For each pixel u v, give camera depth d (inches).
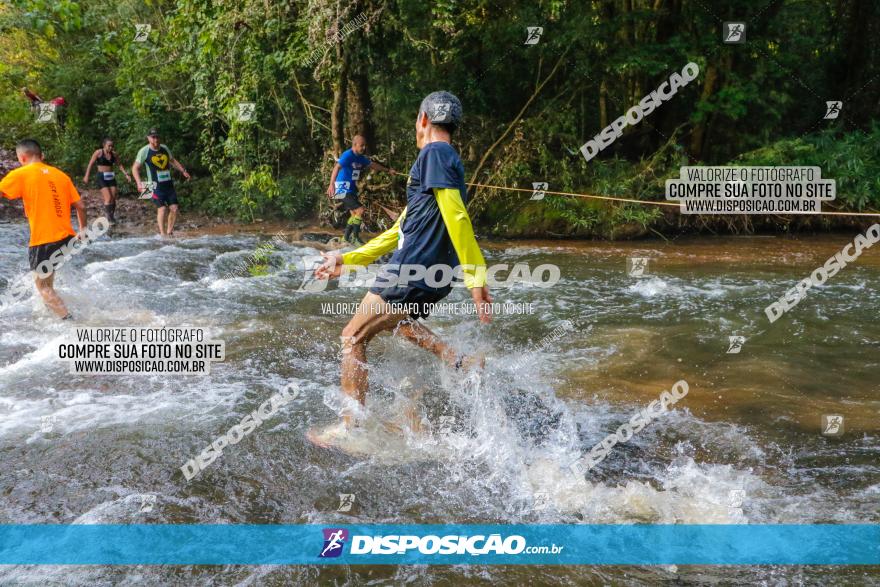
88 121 608.4
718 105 466.9
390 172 402.3
